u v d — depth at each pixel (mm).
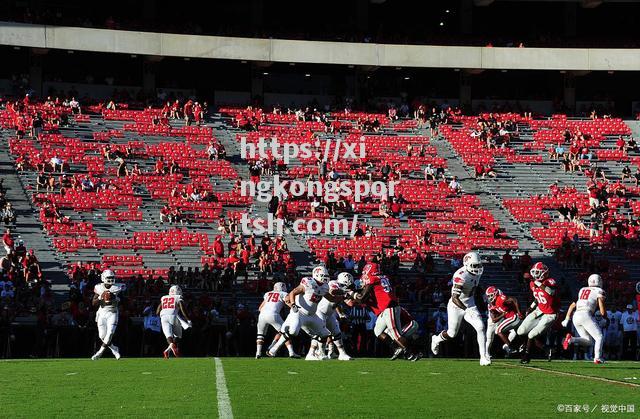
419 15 61156
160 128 48656
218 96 56438
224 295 34969
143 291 33469
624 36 60969
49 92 50469
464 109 55594
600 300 20422
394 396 13219
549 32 60875
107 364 19797
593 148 52406
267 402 12531
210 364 19516
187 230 40781
